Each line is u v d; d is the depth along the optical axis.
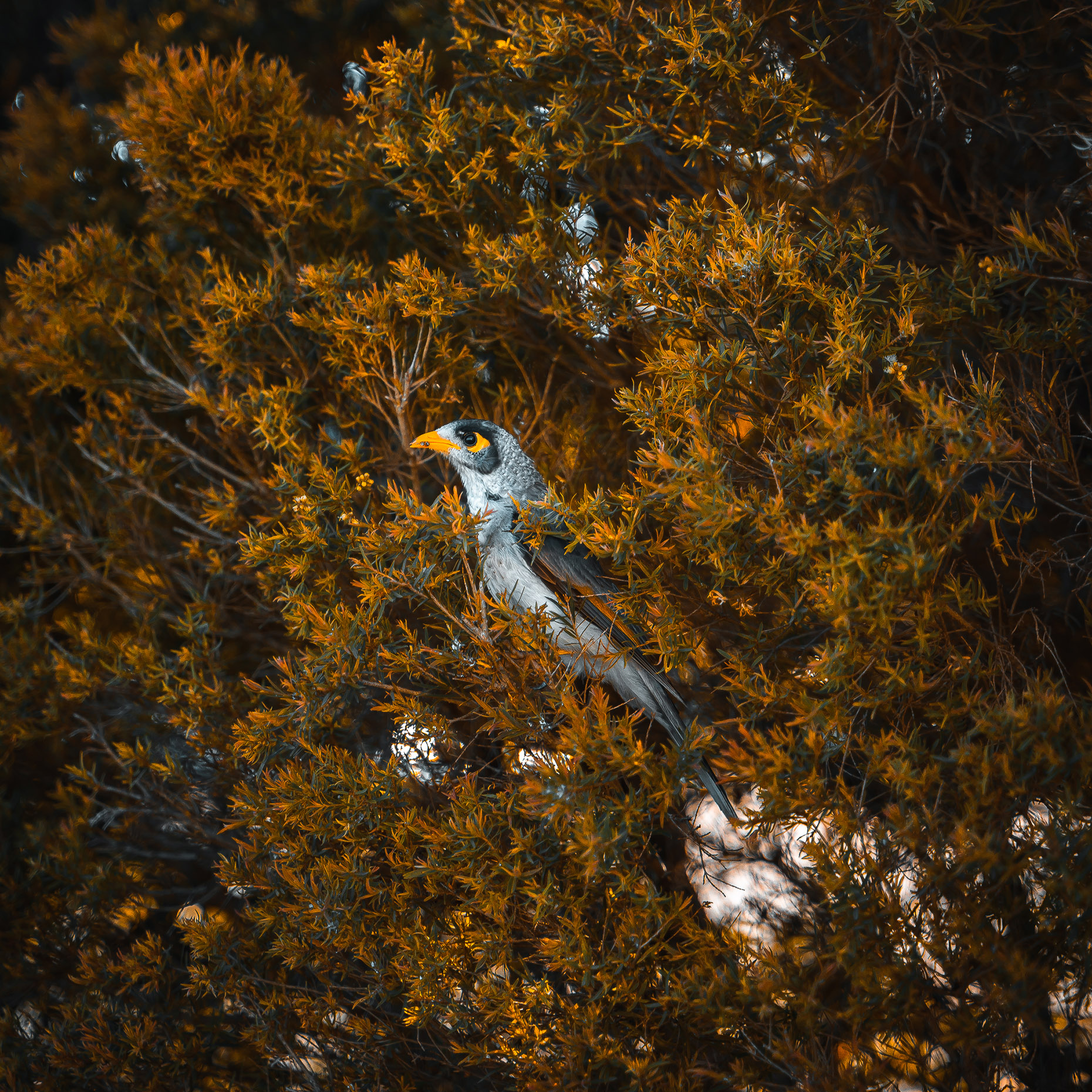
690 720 3.06
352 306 3.32
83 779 3.66
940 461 2.40
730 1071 2.79
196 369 3.93
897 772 2.32
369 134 3.70
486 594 3.11
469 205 3.41
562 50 3.11
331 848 2.96
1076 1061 2.79
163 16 4.56
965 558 2.84
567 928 2.62
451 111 3.42
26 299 3.74
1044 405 2.78
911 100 3.30
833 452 2.36
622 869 2.62
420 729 2.88
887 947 2.36
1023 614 2.76
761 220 2.81
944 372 2.78
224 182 3.57
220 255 3.92
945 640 2.61
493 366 4.06
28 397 4.45
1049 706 2.26
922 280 2.76
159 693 3.56
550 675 2.70
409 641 2.93
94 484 4.41
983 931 2.29
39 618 4.23
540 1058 2.66
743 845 3.36
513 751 2.81
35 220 4.69
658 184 3.57
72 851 3.68
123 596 4.13
